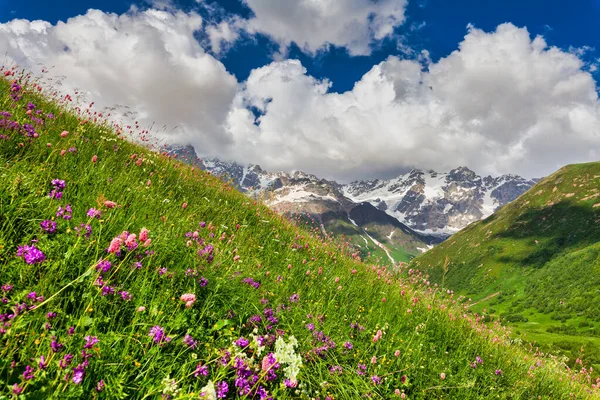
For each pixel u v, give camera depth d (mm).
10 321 2570
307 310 5801
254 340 3582
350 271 9750
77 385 2549
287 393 3676
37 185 4695
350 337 5832
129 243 3523
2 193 4086
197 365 3367
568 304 139875
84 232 3871
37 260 3254
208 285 4730
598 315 121688
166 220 5969
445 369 6082
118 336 3109
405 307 8328
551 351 9953
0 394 2328
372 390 4609
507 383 6980
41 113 8180
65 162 6098
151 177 8930
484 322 10266
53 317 3010
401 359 5691
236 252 6438
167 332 3535
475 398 5797
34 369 2504
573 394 8008
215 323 4141
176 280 4527
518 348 9469
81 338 2867
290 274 7094
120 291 3713
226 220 9281
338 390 4391
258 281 5945
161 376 3084
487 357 7746
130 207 5668
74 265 3736
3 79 9625
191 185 10547
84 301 3416
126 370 2955
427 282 10977
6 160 5125
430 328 7785
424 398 5230
